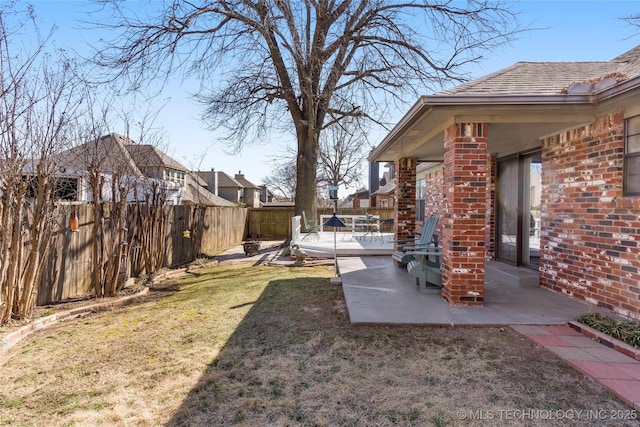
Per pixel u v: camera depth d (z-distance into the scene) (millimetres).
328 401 2803
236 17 10742
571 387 2881
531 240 7297
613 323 3820
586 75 5754
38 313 5328
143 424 2588
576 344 3660
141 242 8164
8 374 3512
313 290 6379
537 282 6176
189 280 8219
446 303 5102
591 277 4941
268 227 19875
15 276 4879
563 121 4824
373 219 15836
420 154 8156
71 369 3592
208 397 2928
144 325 4918
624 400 2656
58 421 2672
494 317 4453
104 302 6047
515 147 7055
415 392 2881
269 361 3543
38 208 5082
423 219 12797
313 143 13242
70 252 6426
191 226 11195
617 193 4512
